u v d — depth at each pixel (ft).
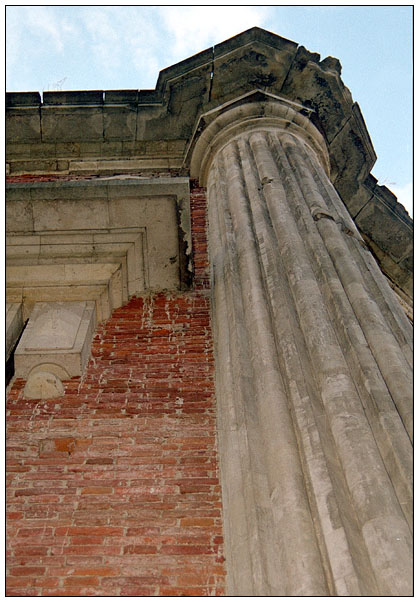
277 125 26.35
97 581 13.20
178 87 28.02
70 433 16.85
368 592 9.78
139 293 22.13
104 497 15.03
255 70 27.86
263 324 15.66
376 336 14.75
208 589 12.94
